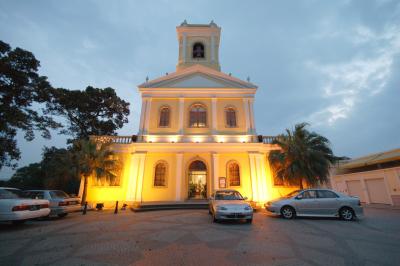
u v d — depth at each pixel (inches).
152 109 772.0
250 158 695.7
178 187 664.4
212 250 215.8
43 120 840.3
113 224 358.0
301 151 603.5
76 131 1041.5
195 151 704.4
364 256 196.9
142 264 179.8
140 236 274.7
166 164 693.9
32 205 332.2
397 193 592.1
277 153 653.9
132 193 653.3
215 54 946.1
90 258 194.4
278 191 685.9
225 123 761.0
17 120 710.5
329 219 406.3
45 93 826.2
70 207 442.0
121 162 699.4
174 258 193.5
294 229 313.9
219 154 701.9
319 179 597.9
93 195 663.8
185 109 772.6
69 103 954.7
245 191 670.5
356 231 299.1
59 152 950.4
